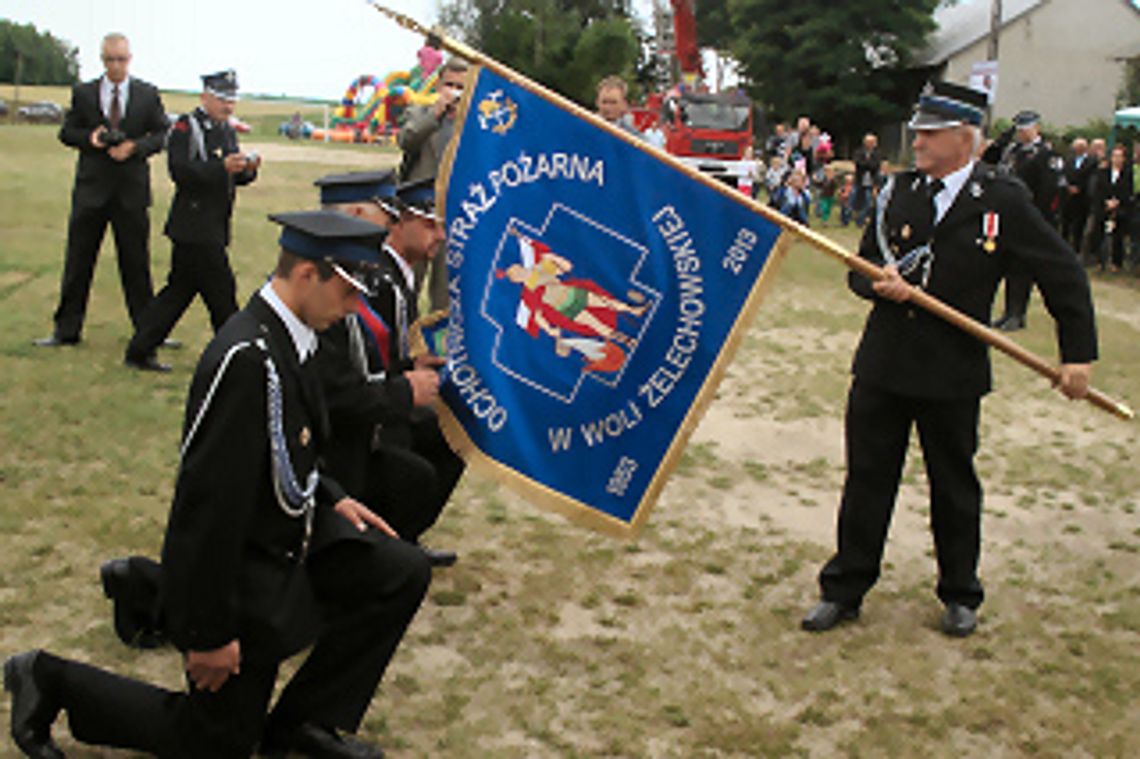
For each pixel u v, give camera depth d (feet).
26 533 17.28
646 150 13.89
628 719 13.56
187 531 9.98
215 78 25.43
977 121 15.29
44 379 24.77
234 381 10.01
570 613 16.30
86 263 27.55
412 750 12.69
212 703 10.73
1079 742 13.70
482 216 14.30
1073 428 27.68
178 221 25.52
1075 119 155.53
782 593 17.49
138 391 24.49
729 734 13.37
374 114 155.33
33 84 249.55
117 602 13.28
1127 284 57.11
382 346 13.43
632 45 143.23
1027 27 153.17
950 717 14.06
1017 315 39.83
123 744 11.18
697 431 25.68
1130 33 153.89
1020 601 17.70
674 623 16.22
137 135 27.12
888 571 18.65
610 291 14.08
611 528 14.16
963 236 15.38
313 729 12.29
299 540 11.05
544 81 143.33
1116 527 21.17
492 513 19.77
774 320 39.06
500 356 14.28
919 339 15.60
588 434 14.21
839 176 94.89
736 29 169.89
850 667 15.26
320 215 10.66
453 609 16.15
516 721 13.41
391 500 14.93
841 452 24.76
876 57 159.84
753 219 13.87
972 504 16.24
